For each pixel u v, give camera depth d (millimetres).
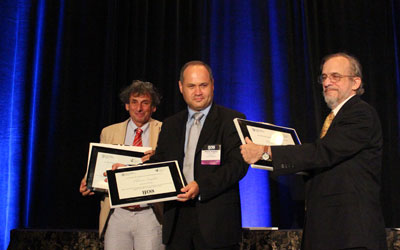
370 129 1767
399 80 3564
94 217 3436
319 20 3699
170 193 1992
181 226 2035
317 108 3518
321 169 1808
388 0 3682
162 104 3600
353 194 1696
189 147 2156
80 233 2891
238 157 2027
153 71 3639
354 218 1659
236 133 2086
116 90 3631
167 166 2096
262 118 3580
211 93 2236
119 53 3676
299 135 3533
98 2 3703
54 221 3387
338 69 1943
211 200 1978
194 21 3719
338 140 1736
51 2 3666
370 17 3635
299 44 3664
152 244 2359
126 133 2730
